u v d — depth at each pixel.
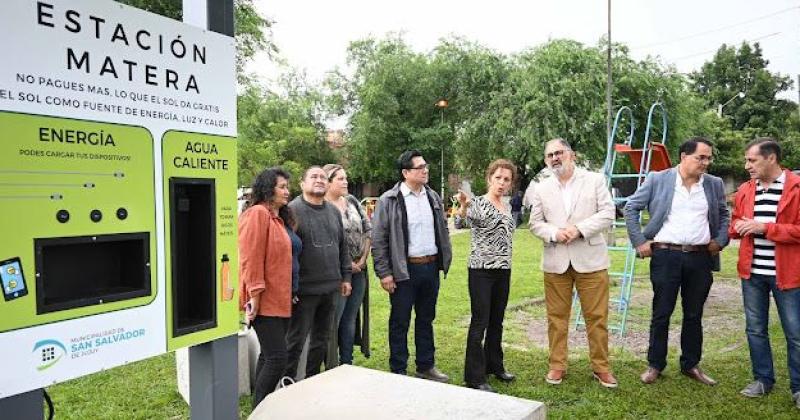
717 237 4.55
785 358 5.30
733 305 7.88
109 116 1.84
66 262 1.83
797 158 43.03
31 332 1.67
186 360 4.22
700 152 4.39
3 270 1.60
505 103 26.02
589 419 3.89
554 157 4.56
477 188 31.03
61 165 1.72
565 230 4.48
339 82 34.78
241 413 3.99
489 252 4.45
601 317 4.54
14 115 1.60
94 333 1.83
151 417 4.00
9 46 1.59
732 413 3.95
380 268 4.58
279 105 35.03
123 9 1.88
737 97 53.62
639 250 4.67
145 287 1.98
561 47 25.09
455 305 7.76
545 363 5.16
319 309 4.20
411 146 31.56
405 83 31.06
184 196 2.19
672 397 4.27
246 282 3.45
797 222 4.03
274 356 3.54
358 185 41.62
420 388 1.96
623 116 24.19
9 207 1.60
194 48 2.13
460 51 30.00
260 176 3.69
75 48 1.74
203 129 2.17
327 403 1.82
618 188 9.98
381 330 6.44
